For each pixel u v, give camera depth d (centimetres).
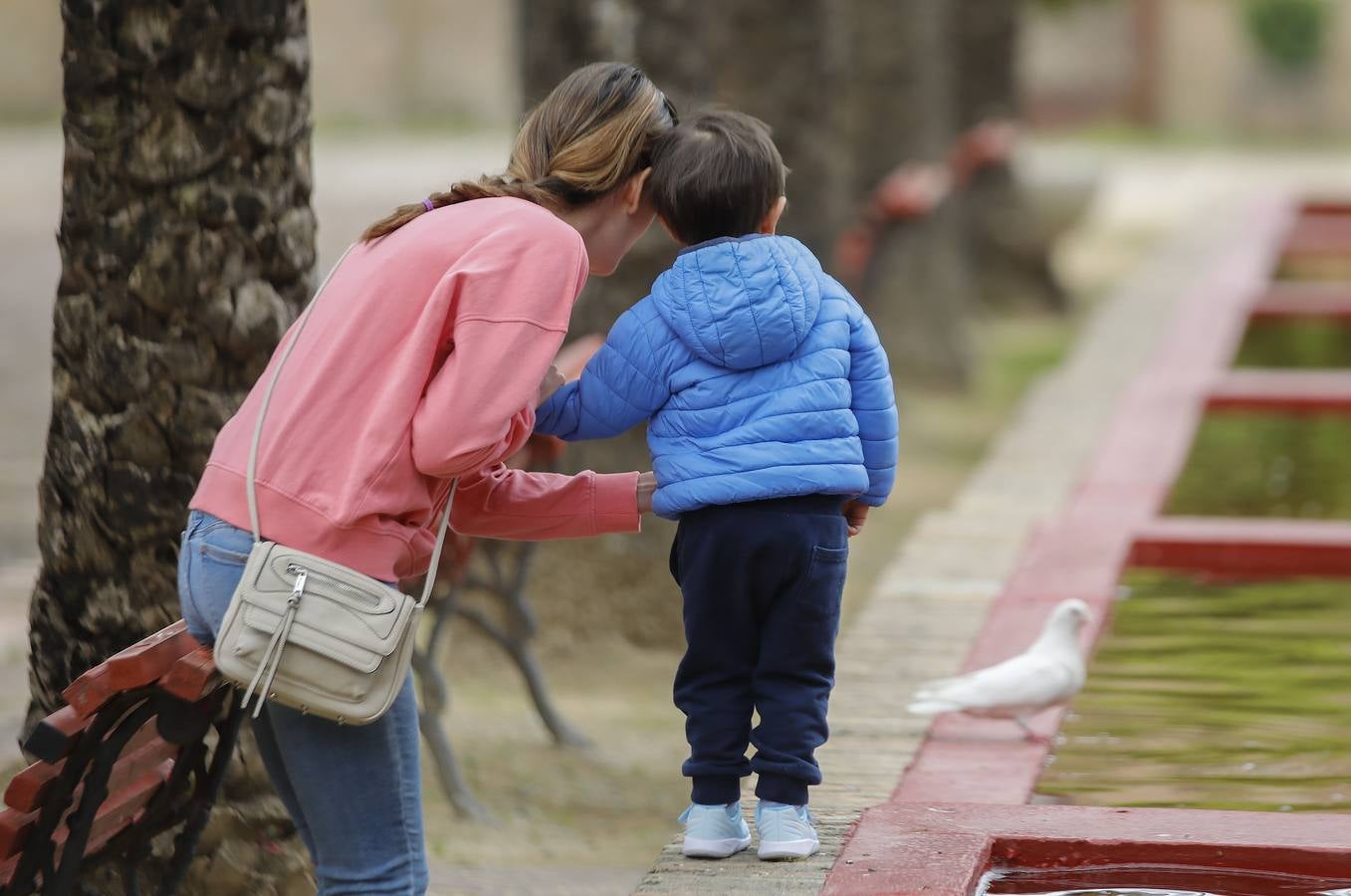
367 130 8012
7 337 2923
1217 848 738
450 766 1051
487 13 8350
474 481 678
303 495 577
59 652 792
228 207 755
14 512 1795
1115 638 1184
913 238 2656
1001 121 3309
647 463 1437
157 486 769
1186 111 8088
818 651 705
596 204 658
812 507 687
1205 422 2020
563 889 896
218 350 764
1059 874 755
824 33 1997
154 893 775
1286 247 3656
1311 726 983
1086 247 4341
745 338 667
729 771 725
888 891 695
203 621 594
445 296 578
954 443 2350
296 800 629
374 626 573
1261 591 1320
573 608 1423
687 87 1432
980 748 916
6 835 606
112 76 745
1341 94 7925
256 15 749
